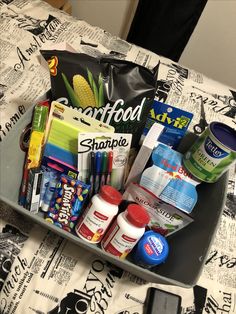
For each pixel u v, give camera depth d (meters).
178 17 1.30
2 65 0.90
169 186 0.65
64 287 0.63
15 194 0.65
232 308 0.68
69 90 0.64
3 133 0.77
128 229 0.57
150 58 1.07
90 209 0.59
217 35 1.53
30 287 0.61
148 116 0.71
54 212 0.62
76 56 0.63
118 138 0.64
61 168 0.65
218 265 0.73
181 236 0.67
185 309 0.66
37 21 1.04
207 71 1.69
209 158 0.64
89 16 1.69
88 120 0.63
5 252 0.63
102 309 0.62
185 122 0.70
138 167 0.67
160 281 0.59
